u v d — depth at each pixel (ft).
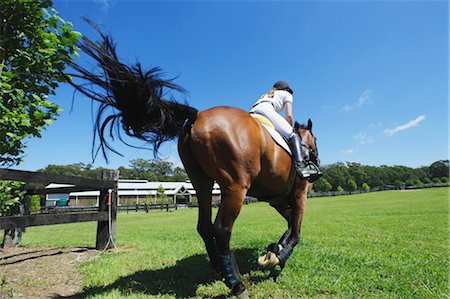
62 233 34.19
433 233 20.04
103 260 13.66
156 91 8.48
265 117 10.72
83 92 8.38
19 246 20.38
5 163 12.98
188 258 13.66
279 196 10.82
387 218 31.65
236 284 8.13
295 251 13.98
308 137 12.75
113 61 8.19
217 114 8.82
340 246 15.49
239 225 31.19
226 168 8.27
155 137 9.20
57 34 12.26
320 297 8.51
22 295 9.52
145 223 44.50
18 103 11.39
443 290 8.70
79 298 9.20
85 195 149.59
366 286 9.19
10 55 11.80
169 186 183.42
